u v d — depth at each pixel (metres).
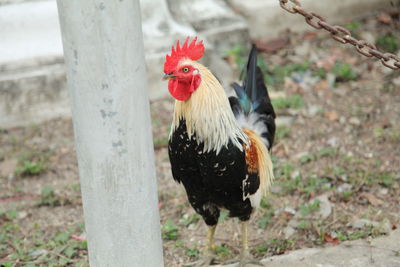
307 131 7.89
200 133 4.59
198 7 9.41
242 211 5.20
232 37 9.39
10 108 8.24
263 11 9.90
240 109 5.78
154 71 8.56
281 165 7.16
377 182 6.68
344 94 8.66
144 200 3.49
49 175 7.41
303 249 5.48
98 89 3.17
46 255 5.83
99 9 3.02
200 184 4.96
